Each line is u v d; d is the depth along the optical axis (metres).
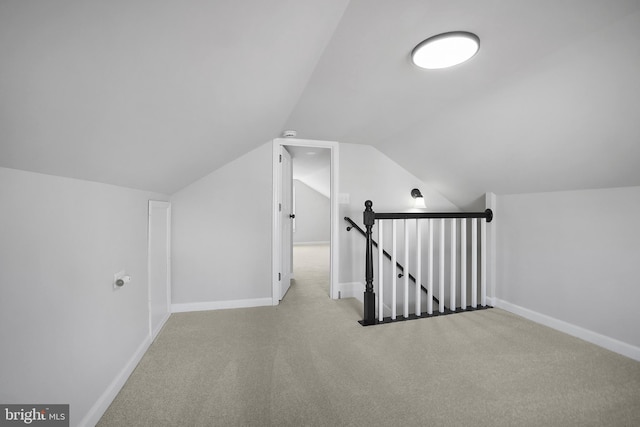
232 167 2.89
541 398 1.50
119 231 1.60
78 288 1.21
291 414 1.39
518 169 2.34
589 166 1.91
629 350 1.89
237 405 1.45
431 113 2.26
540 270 2.47
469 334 2.26
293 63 1.33
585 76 1.42
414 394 1.53
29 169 0.92
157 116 1.10
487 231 2.93
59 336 1.09
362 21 1.16
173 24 0.68
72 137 0.90
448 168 2.92
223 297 2.88
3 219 0.83
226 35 0.84
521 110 1.82
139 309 1.88
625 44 1.21
